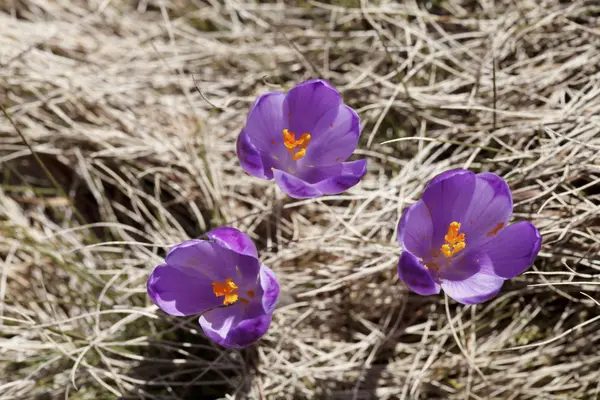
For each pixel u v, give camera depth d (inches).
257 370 25.2
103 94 27.5
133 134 27.2
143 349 25.7
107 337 25.5
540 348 25.2
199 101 27.7
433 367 25.3
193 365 25.6
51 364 25.5
